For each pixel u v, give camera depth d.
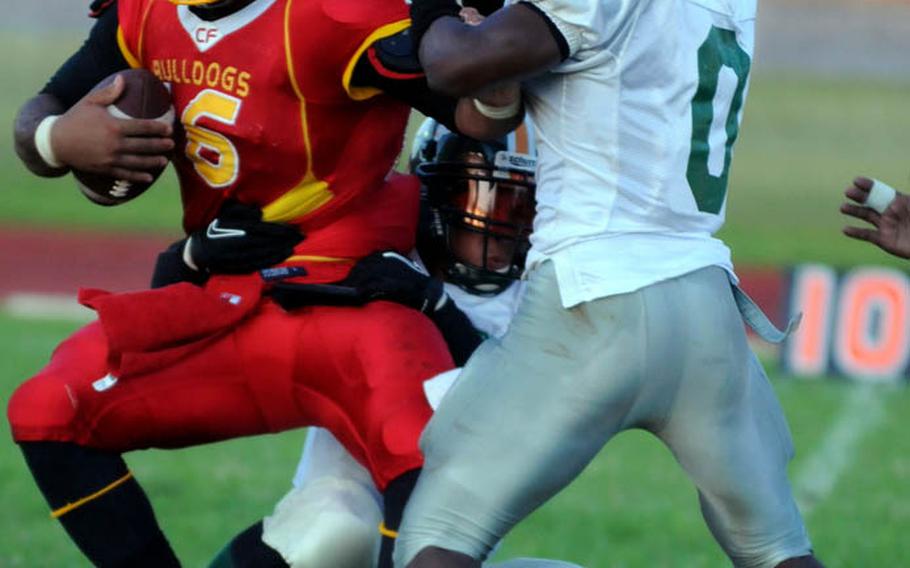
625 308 10.84
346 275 12.75
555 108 11.23
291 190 12.74
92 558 13.08
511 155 13.12
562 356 10.92
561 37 10.75
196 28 12.57
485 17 11.90
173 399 12.85
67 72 13.39
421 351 12.32
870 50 114.94
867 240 12.30
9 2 114.75
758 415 11.46
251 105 12.42
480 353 11.40
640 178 11.09
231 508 22.67
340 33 12.00
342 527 12.86
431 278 12.97
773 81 106.06
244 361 12.75
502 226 13.24
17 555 20.11
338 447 13.44
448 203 13.38
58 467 12.76
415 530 10.99
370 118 12.61
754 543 11.38
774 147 82.44
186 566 19.59
